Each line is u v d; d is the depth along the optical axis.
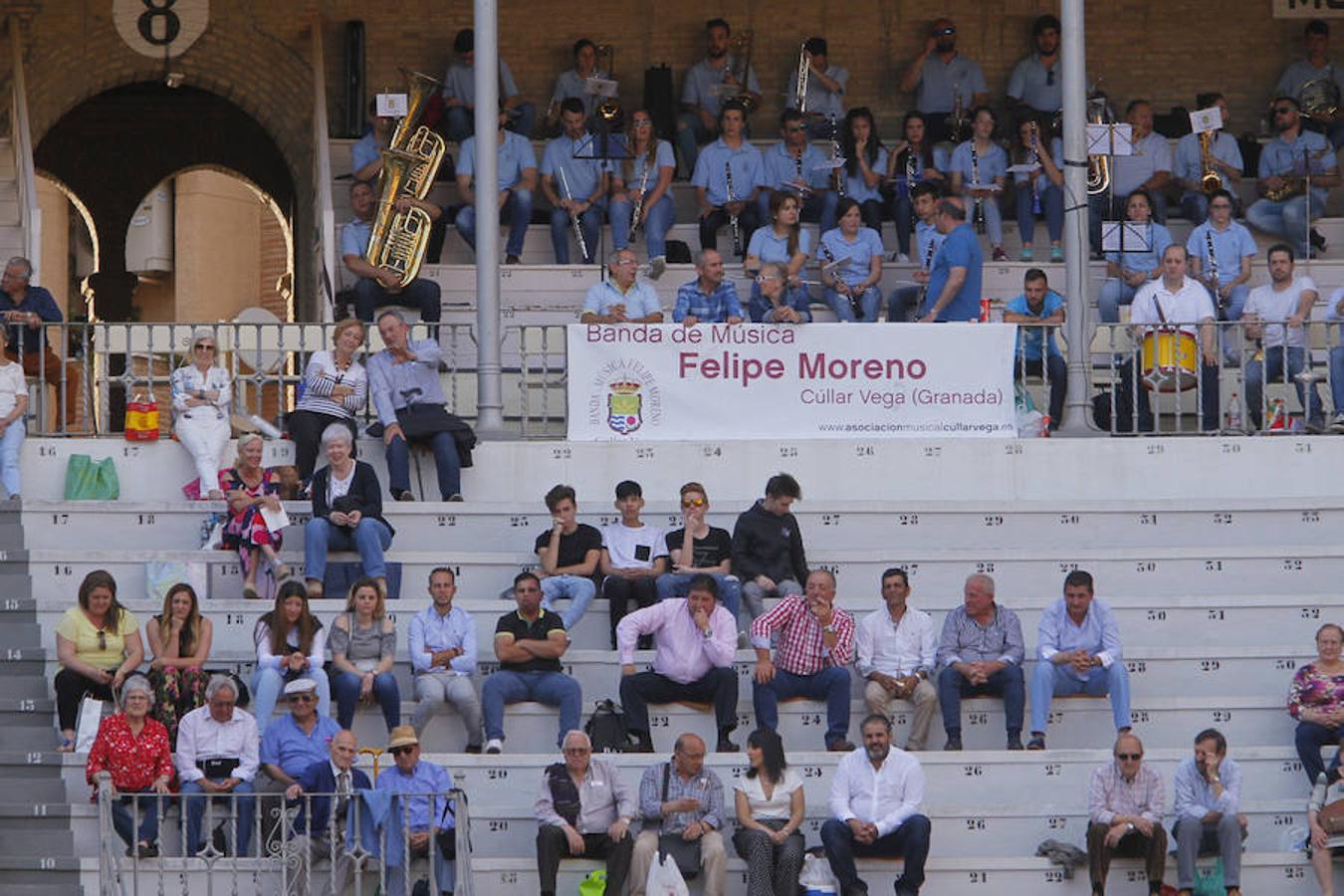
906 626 58.69
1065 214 70.75
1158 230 80.31
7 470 66.19
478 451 67.88
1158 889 53.97
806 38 91.69
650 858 53.00
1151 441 68.81
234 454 68.00
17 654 59.22
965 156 84.56
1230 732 59.56
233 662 58.88
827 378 68.44
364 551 61.25
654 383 68.31
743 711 59.00
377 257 78.88
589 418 68.25
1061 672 58.56
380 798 52.00
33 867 53.97
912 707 58.81
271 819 53.53
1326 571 64.88
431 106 86.62
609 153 80.69
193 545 64.69
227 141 107.88
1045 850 55.16
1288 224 85.75
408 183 80.19
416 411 66.75
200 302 131.62
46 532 64.38
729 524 65.31
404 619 60.75
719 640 57.59
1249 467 68.81
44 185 124.19
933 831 56.09
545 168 83.81
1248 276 79.00
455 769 56.19
